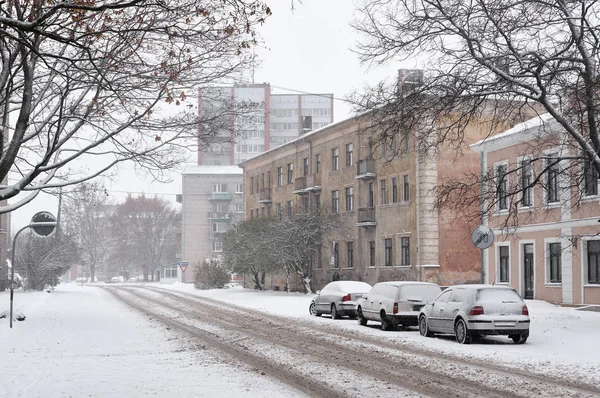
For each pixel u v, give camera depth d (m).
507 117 23.84
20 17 12.12
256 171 77.38
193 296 56.22
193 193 122.69
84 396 11.83
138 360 16.77
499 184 24.61
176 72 14.45
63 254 67.75
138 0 9.34
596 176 23.89
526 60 21.80
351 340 21.86
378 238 54.56
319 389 12.61
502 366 15.75
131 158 17.48
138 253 131.25
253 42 14.57
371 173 55.16
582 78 21.83
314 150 64.69
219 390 12.42
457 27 20.91
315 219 58.03
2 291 64.94
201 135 17.25
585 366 15.65
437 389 12.65
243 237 63.09
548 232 38.62
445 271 49.19
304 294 57.62
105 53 13.89
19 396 11.73
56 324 27.03
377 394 12.12
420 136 23.19
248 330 25.53
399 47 21.69
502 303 20.75
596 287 35.22
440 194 26.23
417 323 25.19
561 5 21.03
